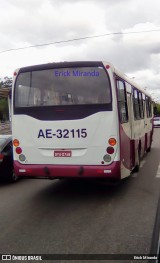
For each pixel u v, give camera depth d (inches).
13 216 283.6
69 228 247.4
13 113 334.6
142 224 250.7
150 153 683.4
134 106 421.7
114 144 309.7
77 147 315.0
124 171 335.3
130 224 251.6
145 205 302.5
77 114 315.9
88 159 313.4
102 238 224.7
